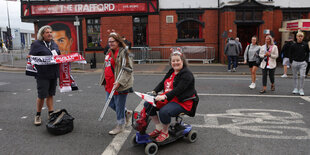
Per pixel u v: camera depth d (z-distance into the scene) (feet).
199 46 54.08
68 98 23.30
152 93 12.84
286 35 52.54
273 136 13.92
